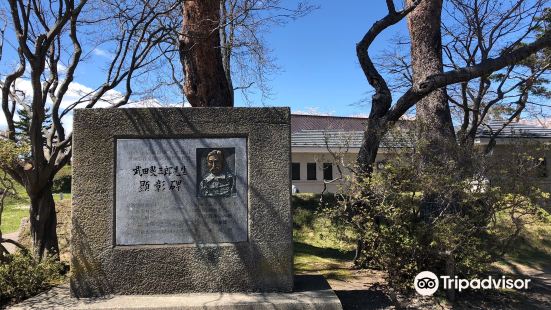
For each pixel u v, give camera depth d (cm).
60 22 600
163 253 527
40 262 612
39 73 591
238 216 539
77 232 525
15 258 588
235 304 488
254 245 534
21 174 645
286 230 540
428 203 590
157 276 525
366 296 591
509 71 1084
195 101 792
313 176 2016
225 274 530
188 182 538
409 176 575
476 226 562
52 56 745
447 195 557
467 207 570
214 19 764
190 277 527
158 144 540
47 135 738
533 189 556
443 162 580
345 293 604
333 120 2941
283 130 550
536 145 607
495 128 1645
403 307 556
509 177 561
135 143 538
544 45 828
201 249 530
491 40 1117
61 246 831
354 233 607
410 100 762
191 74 780
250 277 532
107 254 523
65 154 704
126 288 521
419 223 576
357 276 695
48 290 558
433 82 753
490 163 576
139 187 534
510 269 793
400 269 597
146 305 481
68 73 709
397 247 589
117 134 536
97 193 529
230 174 544
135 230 529
